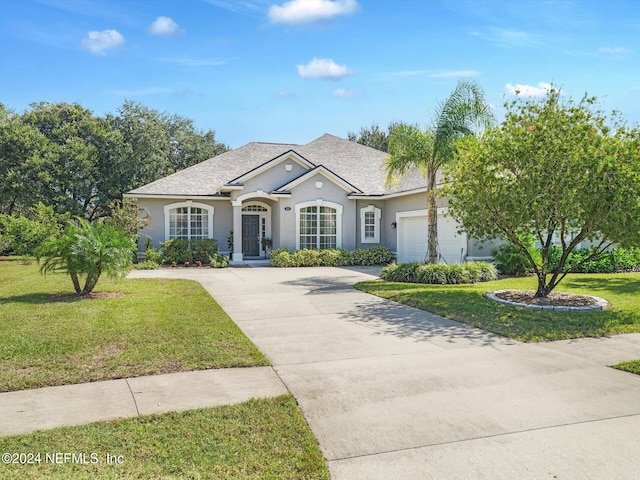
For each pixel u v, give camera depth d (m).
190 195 23.20
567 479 3.61
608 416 4.76
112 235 12.35
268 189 23.14
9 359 6.50
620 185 9.39
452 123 14.74
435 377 5.93
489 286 13.76
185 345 7.26
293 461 3.86
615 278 15.55
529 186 9.99
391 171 16.56
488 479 3.62
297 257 21.78
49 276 16.62
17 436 4.24
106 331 8.07
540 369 6.23
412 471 3.73
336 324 9.01
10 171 33.53
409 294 12.09
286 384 5.68
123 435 4.28
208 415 4.72
